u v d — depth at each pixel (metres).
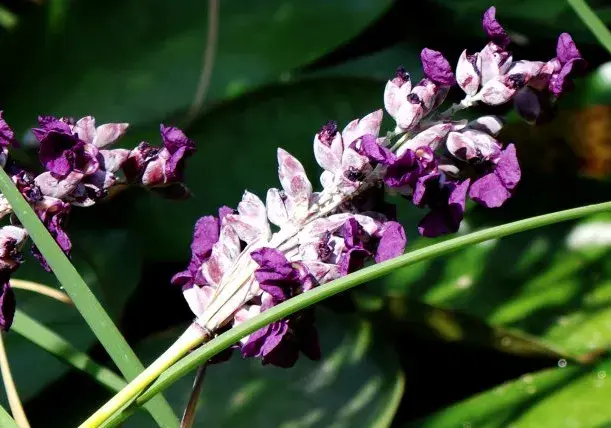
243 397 0.69
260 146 0.76
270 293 0.57
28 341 0.71
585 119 0.76
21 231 0.58
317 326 0.71
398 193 0.59
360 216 0.58
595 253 0.74
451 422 0.69
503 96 0.58
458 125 0.58
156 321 0.75
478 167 0.58
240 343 0.59
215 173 0.76
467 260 0.74
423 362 0.74
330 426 0.69
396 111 0.58
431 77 0.58
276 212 0.58
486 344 0.72
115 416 0.57
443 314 0.71
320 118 0.76
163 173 0.59
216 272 0.58
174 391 0.70
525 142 0.77
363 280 0.56
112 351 0.57
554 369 0.70
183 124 0.76
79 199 0.58
